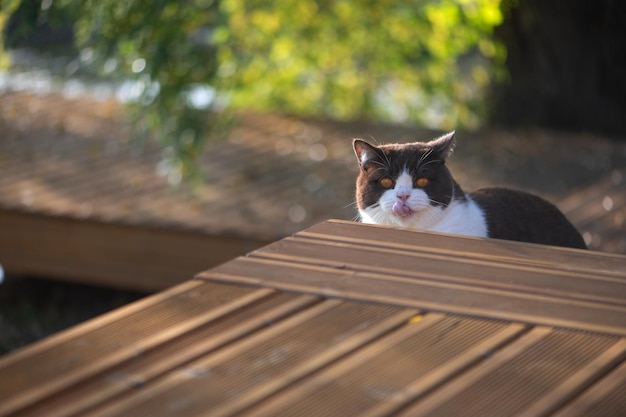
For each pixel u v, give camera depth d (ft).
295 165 36.58
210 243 29.40
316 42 49.39
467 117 46.88
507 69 43.62
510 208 15.57
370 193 15.26
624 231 28.50
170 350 7.98
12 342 29.32
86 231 30.71
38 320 31.35
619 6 39.88
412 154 14.99
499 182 34.06
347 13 48.01
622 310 9.18
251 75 47.96
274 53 48.01
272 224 29.71
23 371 7.47
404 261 10.50
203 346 8.07
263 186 34.01
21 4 28.55
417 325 8.70
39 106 44.16
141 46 33.40
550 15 41.06
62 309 32.42
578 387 7.51
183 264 29.89
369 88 51.21
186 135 34.19
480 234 14.97
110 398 7.13
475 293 9.55
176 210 31.09
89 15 32.12
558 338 8.47
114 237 30.45
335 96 51.49
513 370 7.79
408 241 11.30
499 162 36.83
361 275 9.97
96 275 31.01
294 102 51.75
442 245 11.17
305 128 42.14
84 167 35.68
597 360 8.00
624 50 41.06
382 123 43.60
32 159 36.40
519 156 37.73
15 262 31.63
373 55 49.65
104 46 33.30
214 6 40.24
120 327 8.39
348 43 49.37
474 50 54.19
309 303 9.16
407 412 7.04
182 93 34.53
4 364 7.59
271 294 9.34
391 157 15.08
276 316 8.77
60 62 48.67
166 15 33.71
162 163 35.86
